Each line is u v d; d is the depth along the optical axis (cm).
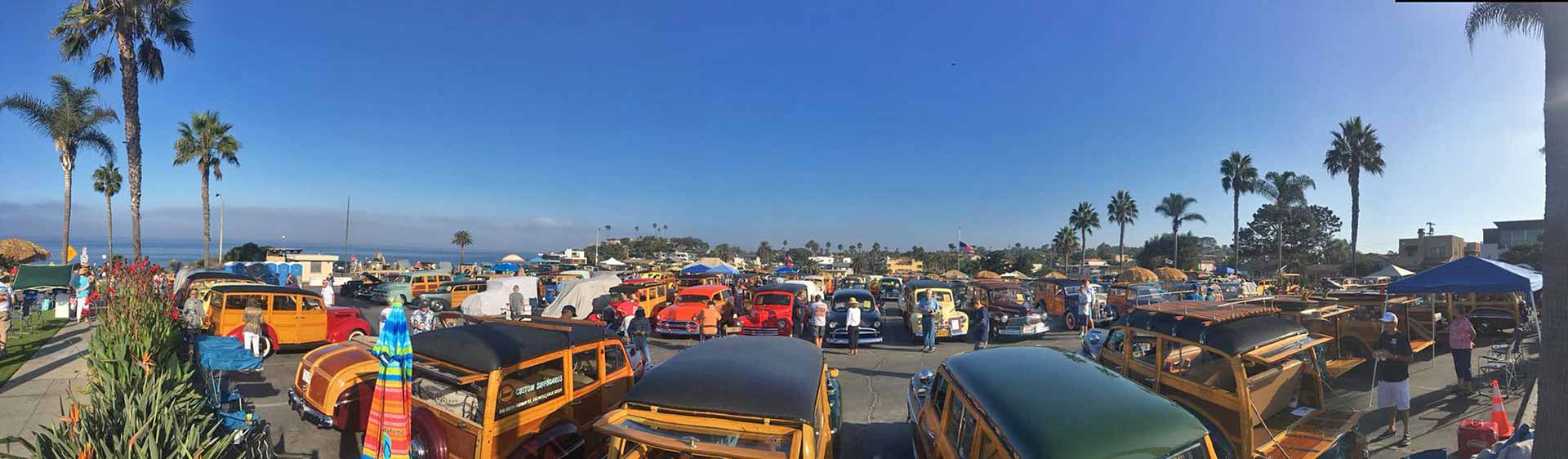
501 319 783
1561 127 426
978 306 1731
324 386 734
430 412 616
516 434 595
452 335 629
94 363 802
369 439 390
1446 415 854
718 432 463
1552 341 422
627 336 1264
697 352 599
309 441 753
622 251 11119
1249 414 592
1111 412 450
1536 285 934
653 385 499
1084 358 614
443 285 2744
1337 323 1065
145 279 1245
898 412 960
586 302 1853
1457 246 5572
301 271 3866
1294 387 677
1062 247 7312
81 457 452
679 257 9288
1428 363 1185
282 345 1293
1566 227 418
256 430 684
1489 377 1045
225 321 1245
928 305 1533
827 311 1638
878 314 1622
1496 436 632
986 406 488
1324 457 598
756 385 497
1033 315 1683
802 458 450
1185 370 698
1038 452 413
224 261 4712
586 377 699
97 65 2102
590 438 683
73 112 2959
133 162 2103
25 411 823
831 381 725
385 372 393
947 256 7881
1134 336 776
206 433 580
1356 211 4109
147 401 571
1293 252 7281
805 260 8306
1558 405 415
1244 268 7388
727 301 1853
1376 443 754
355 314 1422
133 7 2038
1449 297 1355
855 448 796
